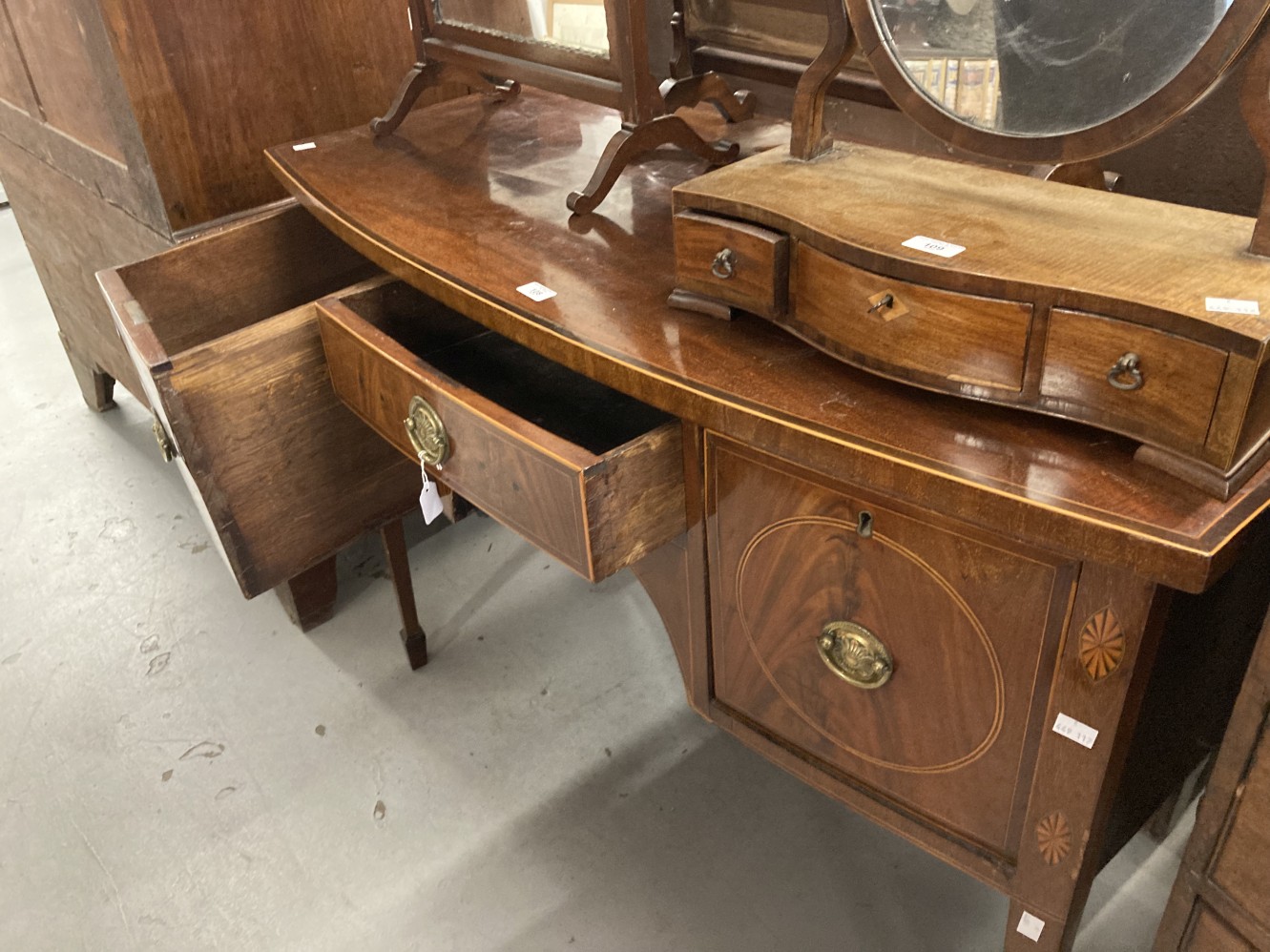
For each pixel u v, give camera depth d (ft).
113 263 6.12
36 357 8.55
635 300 3.27
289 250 5.15
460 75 4.85
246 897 4.22
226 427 4.16
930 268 2.45
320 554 4.73
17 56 5.85
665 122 3.84
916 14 2.71
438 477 3.72
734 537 3.11
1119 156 3.66
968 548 2.51
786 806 4.46
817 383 2.79
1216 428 2.18
